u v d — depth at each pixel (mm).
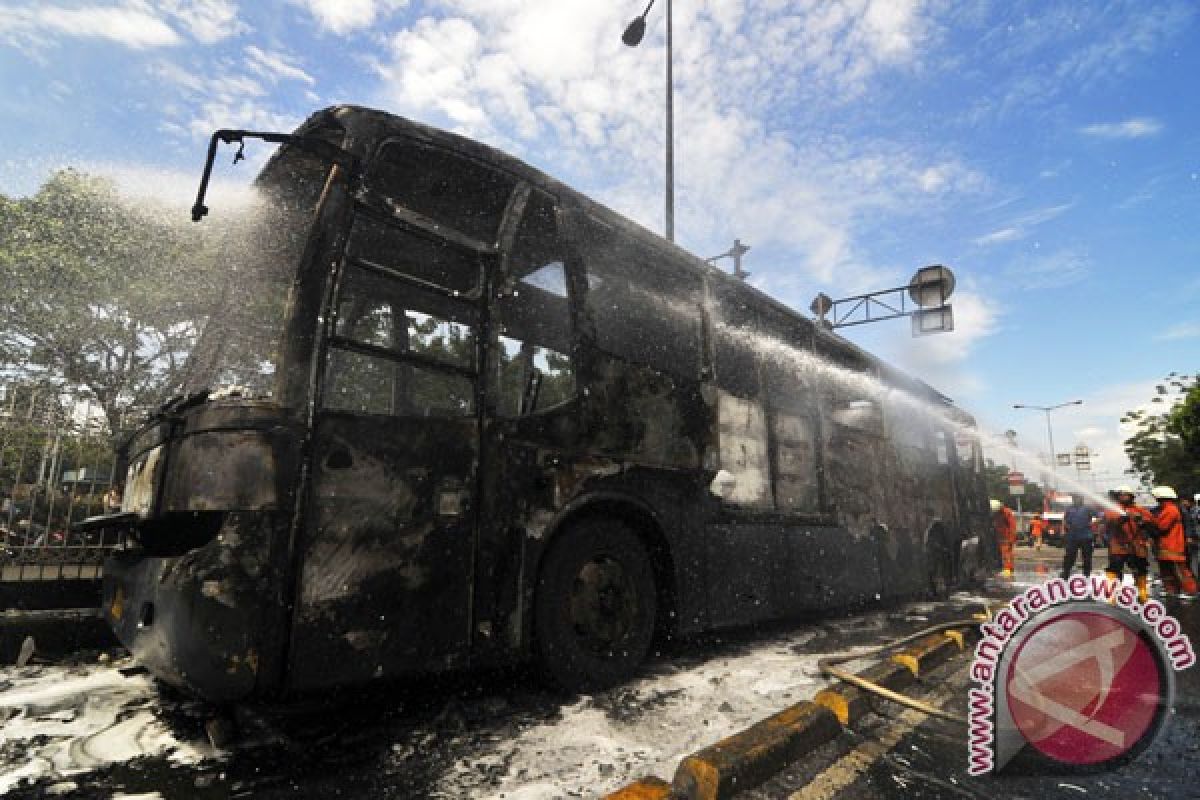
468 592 2877
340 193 2768
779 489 5324
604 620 3539
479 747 2627
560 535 3396
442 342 3271
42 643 4027
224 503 2297
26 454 4449
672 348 4434
